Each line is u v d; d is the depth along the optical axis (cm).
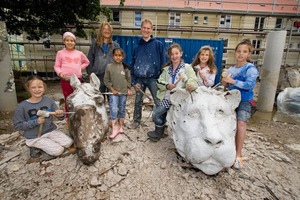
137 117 389
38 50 1342
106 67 345
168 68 321
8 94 538
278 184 268
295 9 1648
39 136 288
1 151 321
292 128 508
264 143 392
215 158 238
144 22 344
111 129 365
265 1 1686
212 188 252
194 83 273
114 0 1496
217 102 254
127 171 271
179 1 1583
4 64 520
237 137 285
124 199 233
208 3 1612
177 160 292
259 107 648
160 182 257
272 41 592
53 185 248
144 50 355
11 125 462
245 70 276
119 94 342
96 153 243
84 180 254
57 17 855
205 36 1541
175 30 1477
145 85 380
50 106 298
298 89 659
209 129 234
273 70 606
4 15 805
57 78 1138
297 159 348
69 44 341
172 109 292
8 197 236
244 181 266
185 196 239
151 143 334
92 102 251
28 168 275
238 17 1562
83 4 852
